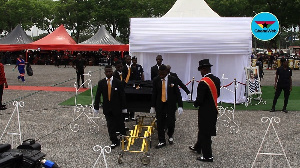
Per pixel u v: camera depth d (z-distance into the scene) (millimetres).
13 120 9539
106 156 6562
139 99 7625
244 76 12883
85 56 38406
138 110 7621
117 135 7129
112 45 32656
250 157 6574
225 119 10055
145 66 13617
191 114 10805
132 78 10938
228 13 44625
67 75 24109
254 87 12844
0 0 50156
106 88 6934
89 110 11125
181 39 12852
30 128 8648
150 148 7113
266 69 32531
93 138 7836
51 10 54500
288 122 9672
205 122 6113
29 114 10406
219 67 13055
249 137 8039
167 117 7125
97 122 9477
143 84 8562
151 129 7734
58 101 12820
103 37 35094
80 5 50906
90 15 51500
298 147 7238
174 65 13469
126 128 8484
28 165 3883
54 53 39500
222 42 12570
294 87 18062
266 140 7781
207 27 12883
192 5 16188
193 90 13383
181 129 8797
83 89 16422
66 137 7875
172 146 7270
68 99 13242
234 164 6152
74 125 8992
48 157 6418
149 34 13141
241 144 7457
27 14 51906
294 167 6020
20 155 3801
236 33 12602
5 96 13867
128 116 9469
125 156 6559
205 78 6105
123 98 6980
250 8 40781
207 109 6086
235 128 8906
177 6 16344
